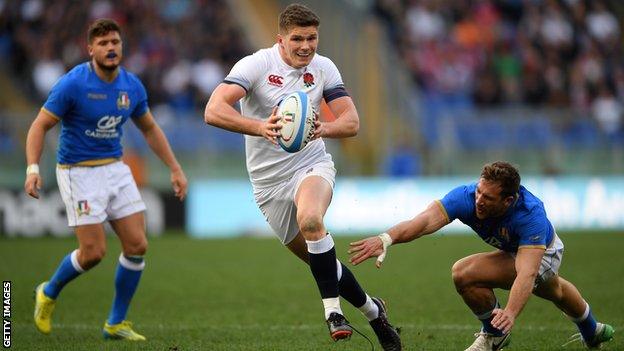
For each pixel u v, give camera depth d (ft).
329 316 75.05
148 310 118.93
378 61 292.61
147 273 156.66
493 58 309.63
